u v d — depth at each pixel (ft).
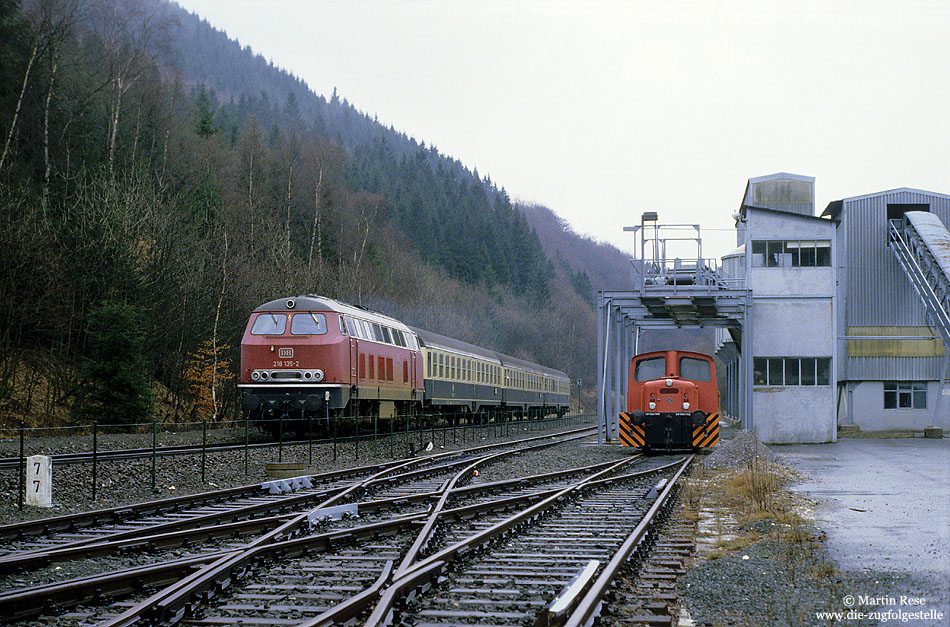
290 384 84.58
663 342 491.31
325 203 240.53
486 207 475.72
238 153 249.75
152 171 171.12
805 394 108.99
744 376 106.52
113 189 124.06
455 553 31.48
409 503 48.80
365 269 239.30
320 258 204.03
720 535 39.78
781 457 85.76
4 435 91.04
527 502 50.14
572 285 565.12
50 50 145.48
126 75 165.78
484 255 405.39
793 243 110.22
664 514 44.19
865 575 29.66
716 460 75.56
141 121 178.70
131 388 99.86
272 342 85.20
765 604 26.30
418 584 26.86
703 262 105.09
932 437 130.72
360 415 96.32
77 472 54.03
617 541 36.40
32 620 24.17
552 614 21.44
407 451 89.10
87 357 116.16
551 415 237.86
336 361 84.94
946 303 132.57
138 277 118.62
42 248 110.63
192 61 643.04
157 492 53.16
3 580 28.91
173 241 128.36
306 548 33.76
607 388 110.42
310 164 242.58
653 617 23.93
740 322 117.50
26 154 140.97
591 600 23.34
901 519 42.32
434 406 127.75
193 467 62.28
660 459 86.94
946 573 29.37
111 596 26.32
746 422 103.86
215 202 178.50
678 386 90.63
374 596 24.91
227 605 25.66
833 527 40.22
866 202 150.82
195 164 198.49
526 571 30.27
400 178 453.58
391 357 103.50
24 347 114.73
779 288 109.29
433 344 123.85
